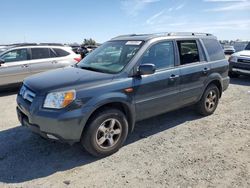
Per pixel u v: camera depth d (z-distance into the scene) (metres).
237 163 3.89
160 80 4.66
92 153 3.98
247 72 10.60
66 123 3.60
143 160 4.00
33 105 3.74
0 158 4.05
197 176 3.55
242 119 5.87
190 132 5.10
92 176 3.58
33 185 3.37
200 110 5.90
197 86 5.48
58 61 9.61
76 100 3.67
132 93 4.26
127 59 4.43
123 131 4.24
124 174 3.62
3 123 5.69
